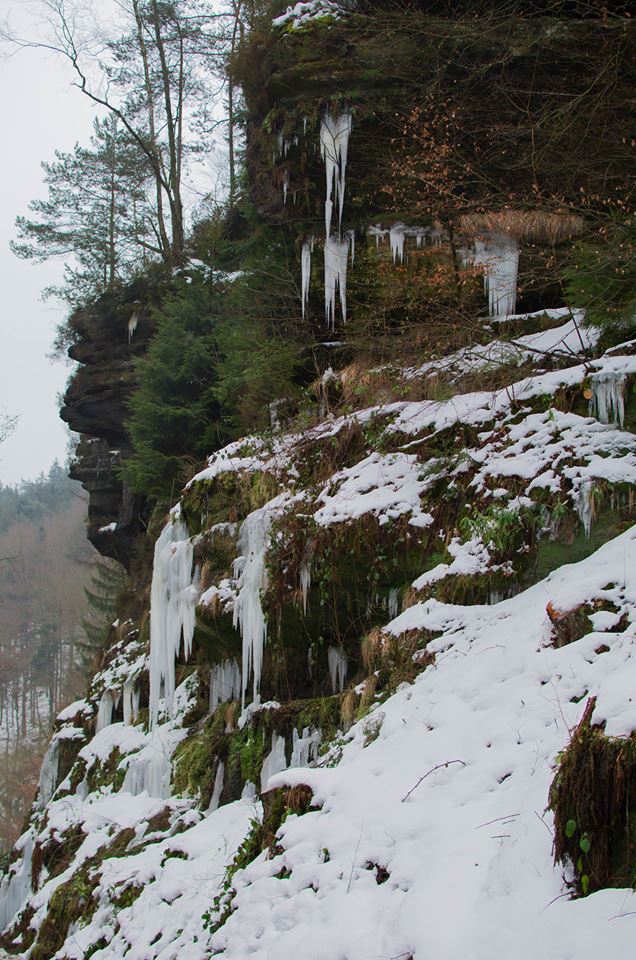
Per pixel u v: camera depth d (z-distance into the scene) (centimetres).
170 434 1431
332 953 390
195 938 523
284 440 914
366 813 463
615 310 743
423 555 687
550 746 424
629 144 920
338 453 820
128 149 2364
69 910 765
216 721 913
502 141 959
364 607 748
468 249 985
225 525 883
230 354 1254
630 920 312
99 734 1194
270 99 1074
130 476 1492
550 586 580
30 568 5881
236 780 795
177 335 1462
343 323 1049
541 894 348
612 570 521
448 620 618
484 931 343
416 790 460
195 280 1579
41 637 5175
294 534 768
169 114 2291
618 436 621
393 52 973
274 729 754
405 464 738
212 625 866
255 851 531
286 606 769
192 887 621
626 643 458
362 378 925
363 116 983
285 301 1186
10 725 4944
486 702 497
